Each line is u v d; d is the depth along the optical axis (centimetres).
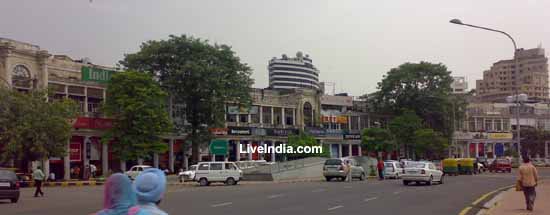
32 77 4925
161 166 6306
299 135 7281
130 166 5928
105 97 5406
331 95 8369
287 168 5156
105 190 468
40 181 3170
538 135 10056
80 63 5525
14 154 4166
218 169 4316
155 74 5819
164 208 2162
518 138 3716
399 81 8275
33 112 4197
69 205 2461
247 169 5109
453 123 8456
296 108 7825
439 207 2167
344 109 8444
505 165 7062
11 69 4731
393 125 7675
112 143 5491
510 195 2645
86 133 5416
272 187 3716
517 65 3647
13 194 2652
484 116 10288
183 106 6119
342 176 4688
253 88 7262
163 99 5400
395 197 2677
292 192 3098
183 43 5766
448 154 9494
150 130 5056
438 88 8212
